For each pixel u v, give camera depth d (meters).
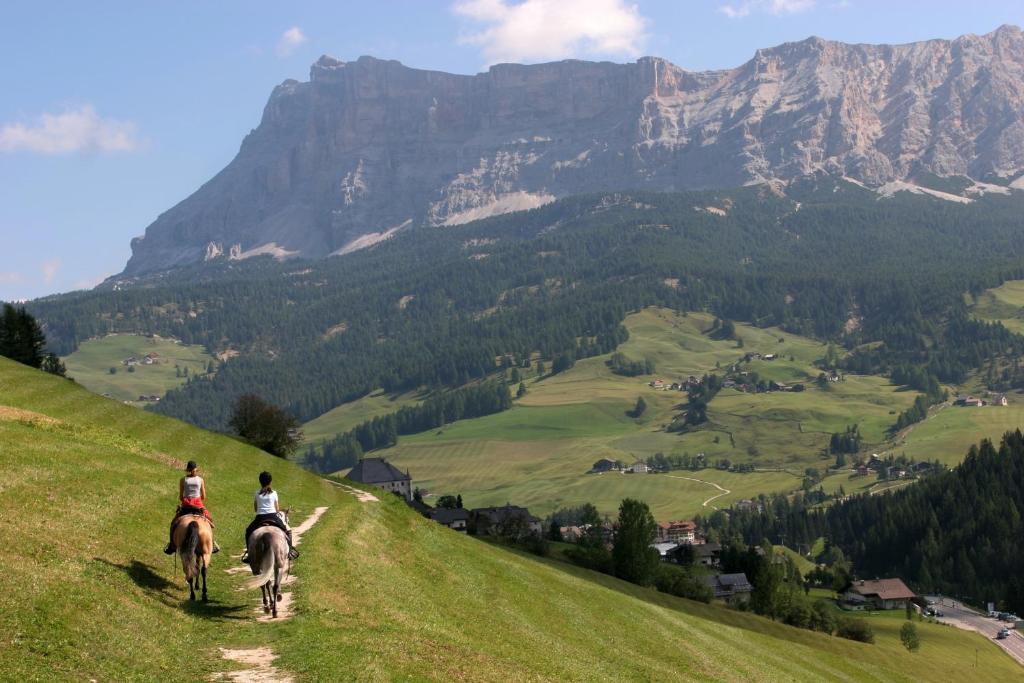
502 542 135.88
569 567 114.69
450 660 32.19
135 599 30.09
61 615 26.08
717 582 174.50
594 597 63.97
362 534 51.91
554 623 50.81
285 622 31.95
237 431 115.62
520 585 56.84
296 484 70.88
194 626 29.95
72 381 98.88
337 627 32.28
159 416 90.25
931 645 161.88
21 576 27.56
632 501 135.75
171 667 25.91
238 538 44.69
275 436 115.56
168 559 36.59
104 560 32.72
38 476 42.00
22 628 24.56
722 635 71.12
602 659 46.34
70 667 23.53
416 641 33.28
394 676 28.11
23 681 21.80
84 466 47.34
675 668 51.38
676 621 68.06
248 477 68.06
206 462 70.50
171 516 42.66
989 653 163.00
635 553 133.12
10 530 31.86
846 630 149.88
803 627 147.00
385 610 37.28
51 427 58.84
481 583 52.75
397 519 63.12
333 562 42.50
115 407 87.62
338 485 81.75
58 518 35.97
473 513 177.62
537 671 36.84
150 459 58.16
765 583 146.75
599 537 176.00
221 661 27.22
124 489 44.50
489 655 35.88
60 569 29.62
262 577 30.67
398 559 49.75
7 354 134.00
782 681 59.72
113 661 24.86
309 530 49.25
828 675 72.25
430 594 44.88
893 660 121.12
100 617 27.12
